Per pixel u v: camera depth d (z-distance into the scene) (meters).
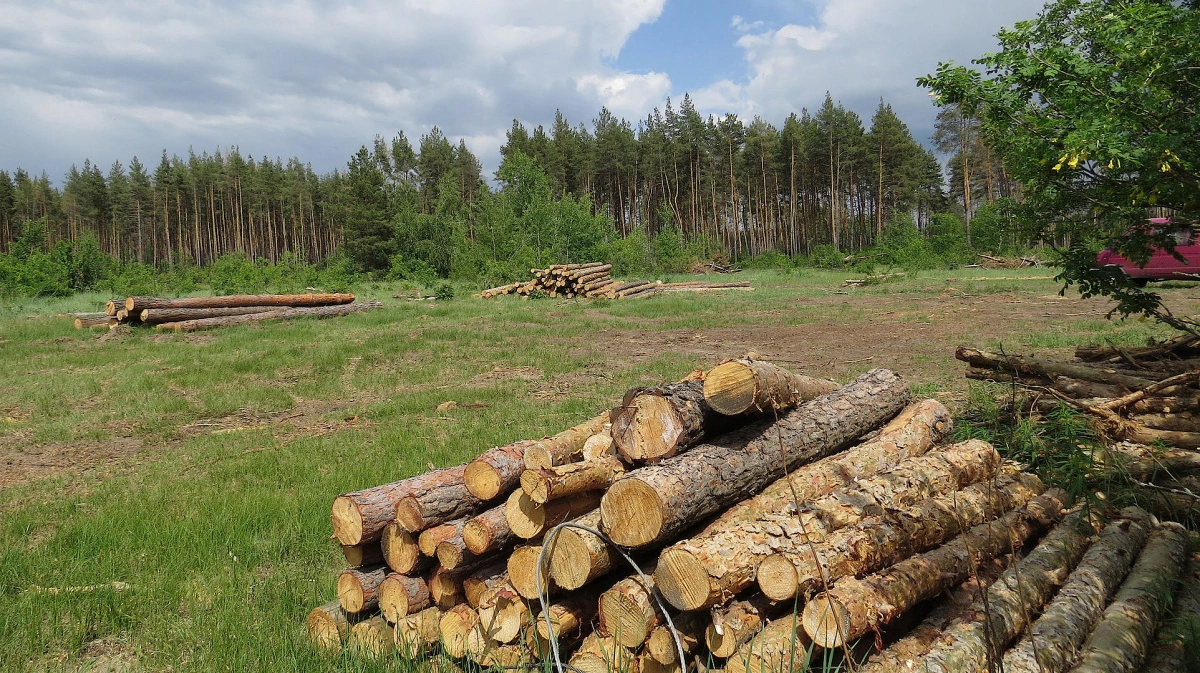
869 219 71.38
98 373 10.97
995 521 3.65
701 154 67.19
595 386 9.44
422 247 48.25
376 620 3.57
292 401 9.09
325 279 33.31
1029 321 13.91
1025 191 5.42
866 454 4.10
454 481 3.58
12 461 6.84
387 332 15.09
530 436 6.80
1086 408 4.98
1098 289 5.38
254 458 6.50
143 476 6.21
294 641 3.54
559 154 68.50
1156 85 4.12
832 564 2.84
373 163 57.84
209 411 8.58
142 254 88.19
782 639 2.75
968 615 2.88
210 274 36.19
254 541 4.69
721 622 2.75
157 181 85.38
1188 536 3.92
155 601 3.98
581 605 3.19
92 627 3.77
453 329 15.42
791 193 64.94
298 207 88.12
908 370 9.48
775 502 3.53
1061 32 4.69
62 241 30.59
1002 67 4.91
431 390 9.45
